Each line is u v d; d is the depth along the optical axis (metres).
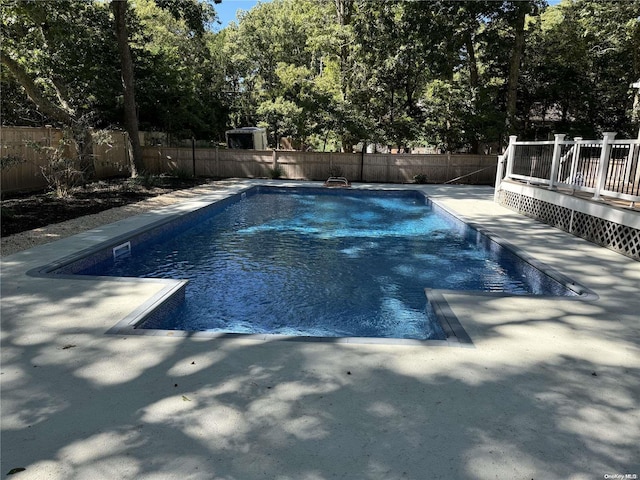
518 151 10.39
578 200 7.11
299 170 16.89
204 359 2.84
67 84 14.63
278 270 6.34
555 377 2.69
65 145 11.39
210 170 17.09
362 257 7.12
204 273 6.16
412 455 1.95
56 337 3.14
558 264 5.43
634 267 5.31
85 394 2.42
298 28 26.77
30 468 1.84
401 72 18.59
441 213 10.48
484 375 2.69
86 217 7.85
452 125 17.92
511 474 1.84
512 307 3.90
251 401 2.36
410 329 4.42
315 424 2.16
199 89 22.94
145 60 18.19
